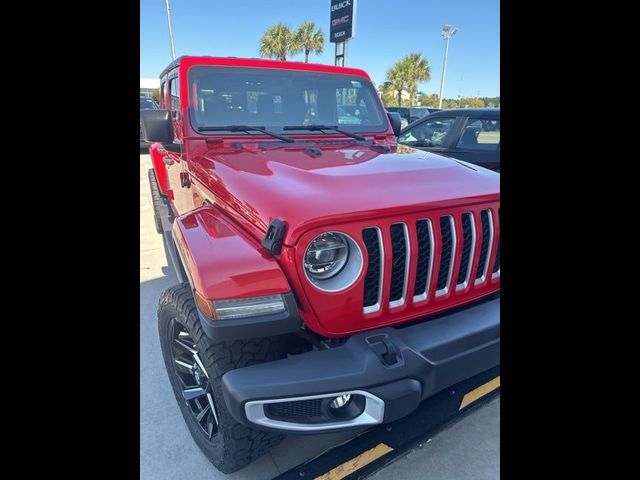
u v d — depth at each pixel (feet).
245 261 5.18
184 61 9.12
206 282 4.94
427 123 20.31
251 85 9.48
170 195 13.01
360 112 10.80
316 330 5.38
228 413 5.68
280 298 5.04
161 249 17.02
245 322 4.93
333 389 4.91
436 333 5.63
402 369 5.11
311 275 5.24
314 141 9.34
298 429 5.09
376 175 6.48
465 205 6.14
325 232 5.16
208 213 6.88
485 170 7.97
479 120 18.06
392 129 11.06
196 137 8.84
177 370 7.27
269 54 91.91
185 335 6.92
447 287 6.20
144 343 10.55
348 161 7.44
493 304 6.33
